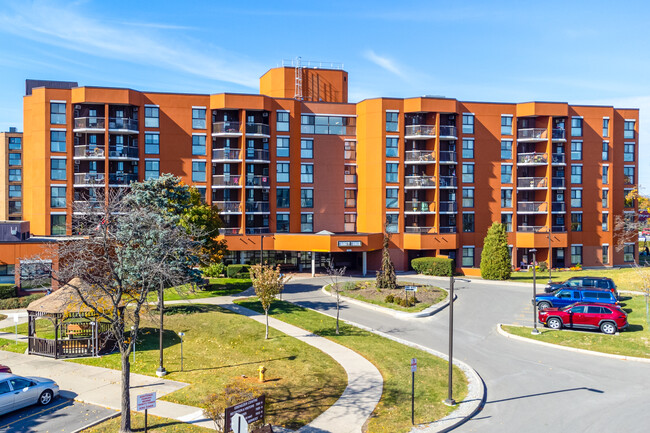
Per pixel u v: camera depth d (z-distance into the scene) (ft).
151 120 169.48
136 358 78.69
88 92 162.30
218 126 172.86
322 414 57.57
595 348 83.20
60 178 164.35
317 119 184.75
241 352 81.82
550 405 61.00
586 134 191.21
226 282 148.15
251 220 179.83
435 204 178.70
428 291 133.08
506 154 186.70
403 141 179.11
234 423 41.16
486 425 55.67
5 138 270.05
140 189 108.99
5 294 114.83
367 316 109.60
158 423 54.54
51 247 100.07
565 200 188.44
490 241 159.53
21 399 57.67
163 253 77.20
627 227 194.80
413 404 55.83
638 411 58.75
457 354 82.33
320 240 164.96
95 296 68.80
